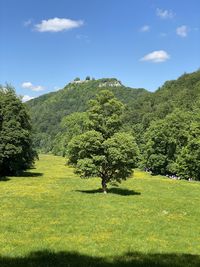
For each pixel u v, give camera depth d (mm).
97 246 25172
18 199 46219
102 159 52438
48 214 36406
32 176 85562
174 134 105750
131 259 22281
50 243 25531
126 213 38094
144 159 116500
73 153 54844
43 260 21500
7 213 36469
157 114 170875
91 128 55031
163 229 31297
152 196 52562
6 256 22062
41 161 149625
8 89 86375
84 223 32531
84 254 23141
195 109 138000
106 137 54688
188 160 94562
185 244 26875
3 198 47094
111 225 32000
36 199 46469
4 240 25875
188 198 51969
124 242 26531
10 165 83750
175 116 108250
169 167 104250
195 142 93188
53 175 90312
